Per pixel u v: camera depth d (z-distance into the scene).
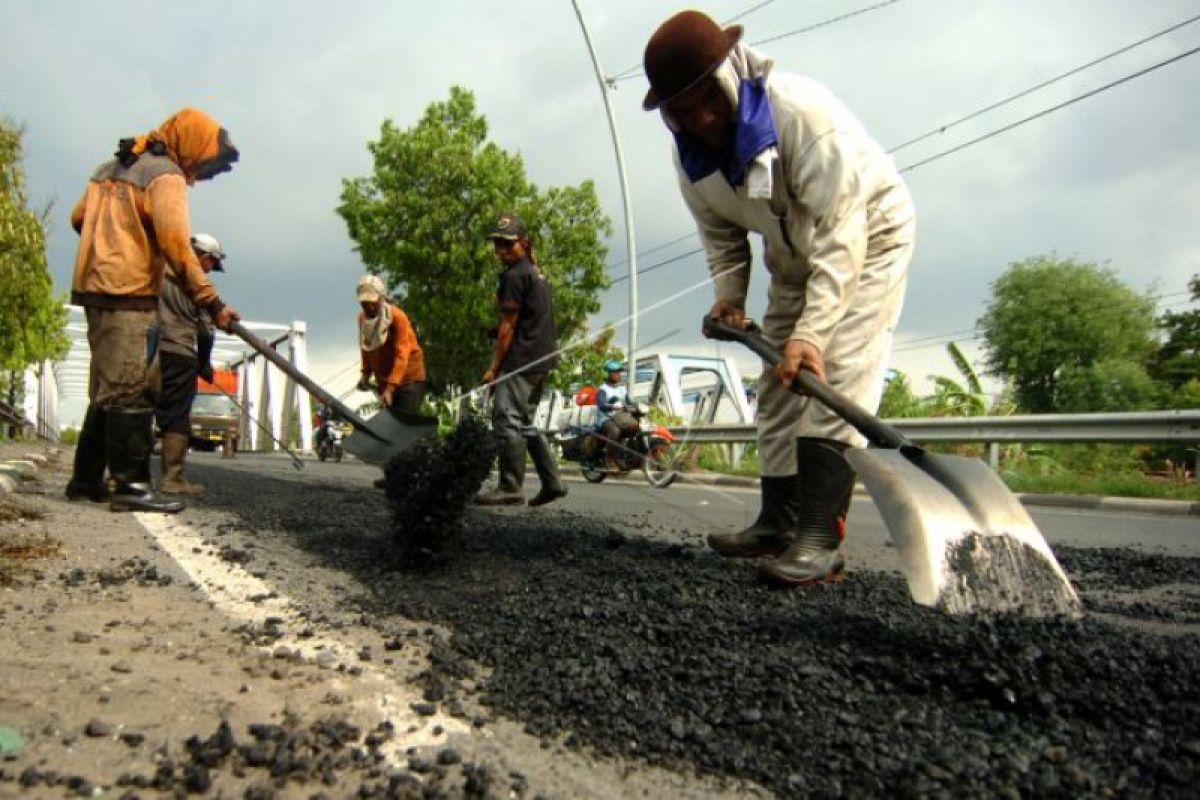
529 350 5.73
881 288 2.95
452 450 3.17
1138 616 2.85
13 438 18.14
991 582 2.30
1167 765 1.50
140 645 2.11
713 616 2.42
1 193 8.46
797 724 1.71
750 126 2.72
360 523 4.28
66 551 3.30
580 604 2.58
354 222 16.70
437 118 16.77
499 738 1.67
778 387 3.29
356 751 1.55
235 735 1.59
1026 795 1.43
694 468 13.30
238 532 4.01
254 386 28.28
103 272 4.37
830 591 2.78
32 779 1.37
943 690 1.86
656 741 1.66
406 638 2.32
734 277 3.33
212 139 4.54
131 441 4.55
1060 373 39.22
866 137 2.91
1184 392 34.47
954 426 10.13
